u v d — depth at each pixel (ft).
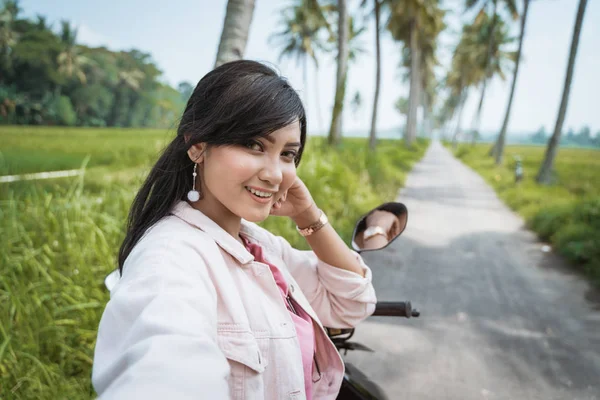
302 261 3.93
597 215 23.40
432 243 22.49
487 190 48.78
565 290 15.80
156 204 2.76
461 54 146.82
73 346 8.64
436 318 12.90
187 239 2.42
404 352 10.68
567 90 50.11
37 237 10.79
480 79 161.89
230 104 2.40
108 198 13.58
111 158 43.75
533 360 10.50
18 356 7.60
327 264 3.79
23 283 8.78
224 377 1.74
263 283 2.76
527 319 13.06
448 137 378.73
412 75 107.14
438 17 91.56
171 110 206.80
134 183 12.38
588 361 10.52
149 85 207.92
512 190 44.75
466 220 29.73
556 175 55.57
